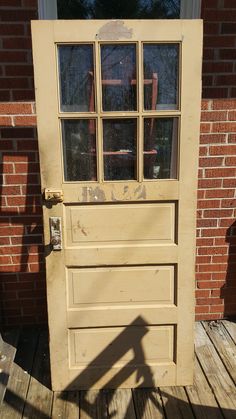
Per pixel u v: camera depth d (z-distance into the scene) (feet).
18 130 8.09
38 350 8.66
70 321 7.20
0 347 8.20
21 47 7.70
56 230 6.73
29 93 7.94
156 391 7.53
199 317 9.61
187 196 6.79
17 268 8.91
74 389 7.53
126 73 6.32
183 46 6.15
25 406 7.15
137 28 6.05
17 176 8.34
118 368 7.50
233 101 8.24
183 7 8.05
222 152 8.51
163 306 7.29
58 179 6.58
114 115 6.39
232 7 7.79
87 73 6.30
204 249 9.10
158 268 7.13
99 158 6.56
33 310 9.25
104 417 6.93
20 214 8.56
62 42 6.04
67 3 8.05
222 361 8.28
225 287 9.40
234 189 8.74
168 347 7.50
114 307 7.24
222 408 7.10
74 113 6.35
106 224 6.86
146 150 6.66
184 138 6.53
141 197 6.74
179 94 6.36
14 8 7.53
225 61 8.04
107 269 7.07
